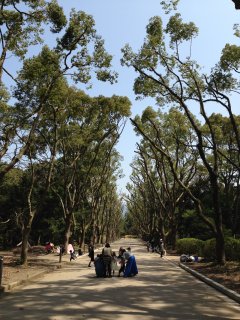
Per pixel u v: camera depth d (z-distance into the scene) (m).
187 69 24.22
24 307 11.08
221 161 44.19
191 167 46.12
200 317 9.85
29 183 48.16
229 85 23.92
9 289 14.73
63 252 38.41
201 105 23.84
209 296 13.45
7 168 18.42
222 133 40.91
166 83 25.98
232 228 43.06
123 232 167.00
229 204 46.53
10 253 40.59
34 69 21.08
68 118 33.12
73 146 37.41
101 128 36.81
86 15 21.58
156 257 38.28
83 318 9.52
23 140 24.77
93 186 50.16
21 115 23.84
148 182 62.19
